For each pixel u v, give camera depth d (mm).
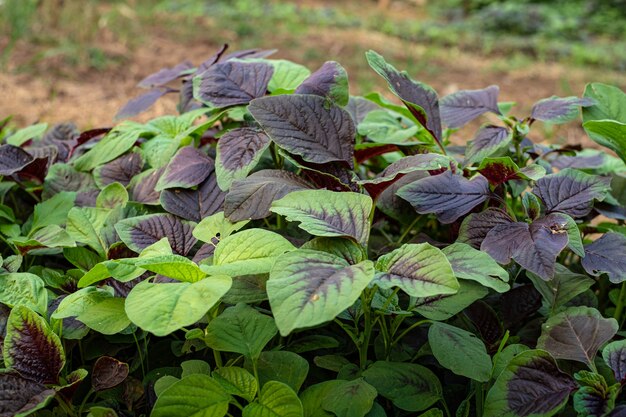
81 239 1975
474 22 10562
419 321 1832
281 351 1725
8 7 6746
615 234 1900
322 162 1859
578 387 1566
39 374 1617
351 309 1799
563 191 1938
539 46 8766
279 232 2053
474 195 1918
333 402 1567
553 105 2238
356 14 11148
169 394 1476
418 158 1774
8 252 2336
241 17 9016
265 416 1517
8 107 4980
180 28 7871
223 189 1900
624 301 2074
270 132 1858
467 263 1611
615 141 2080
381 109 2576
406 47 8180
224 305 1801
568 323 1721
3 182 2461
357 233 1631
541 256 1660
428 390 1688
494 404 1570
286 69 2453
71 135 2842
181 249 1918
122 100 5379
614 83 7098
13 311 1627
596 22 10875
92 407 1647
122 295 1841
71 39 6594
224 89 2129
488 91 2395
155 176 2203
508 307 1945
